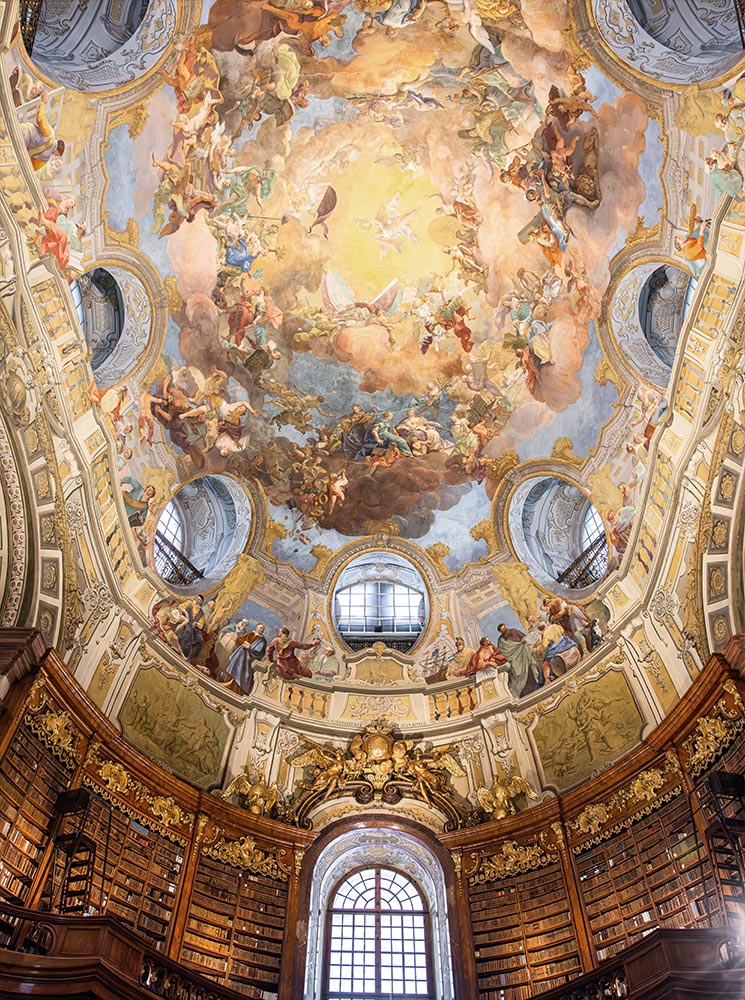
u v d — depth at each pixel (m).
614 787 18.23
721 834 14.93
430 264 22.84
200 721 20.38
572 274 20.83
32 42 15.06
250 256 21.84
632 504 20.58
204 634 21.80
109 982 12.28
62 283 17.09
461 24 18.89
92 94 16.42
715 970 12.10
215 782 19.98
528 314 22.06
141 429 20.56
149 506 20.92
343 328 23.42
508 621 23.06
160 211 19.44
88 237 17.70
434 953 19.08
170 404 21.22
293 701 22.20
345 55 19.69
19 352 16.33
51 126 15.77
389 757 21.44
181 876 17.61
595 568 21.89
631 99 17.62
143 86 17.45
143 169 18.50
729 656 16.19
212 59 18.47
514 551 23.42
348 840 20.61
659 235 18.27
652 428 19.80
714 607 17.39
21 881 14.45
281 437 23.58
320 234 22.38
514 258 21.81
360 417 24.05
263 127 20.38
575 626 21.64
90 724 17.23
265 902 18.48
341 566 24.48
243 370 22.72
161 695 19.77
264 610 23.23
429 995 18.34
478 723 21.75
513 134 20.31
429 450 24.11
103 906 15.81
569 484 23.00
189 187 19.80
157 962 13.99
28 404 16.77
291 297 22.80
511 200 21.17
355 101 20.62
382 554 24.78
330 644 23.45
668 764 17.34
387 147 21.44
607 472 21.33
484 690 22.22
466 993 17.34
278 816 20.19
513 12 18.17
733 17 15.80
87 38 16.30
